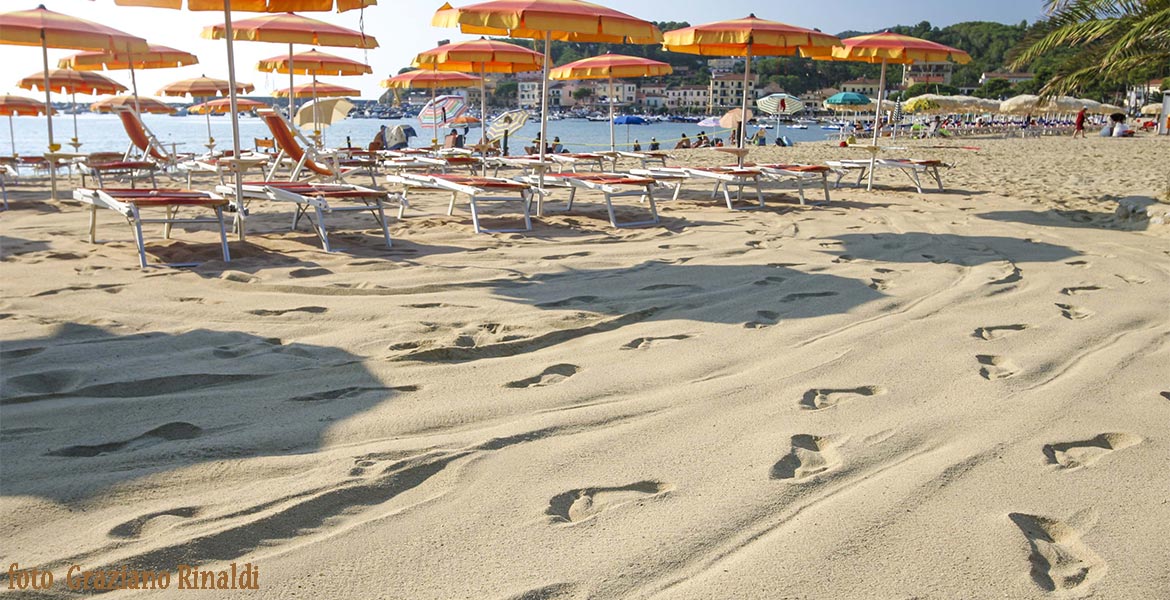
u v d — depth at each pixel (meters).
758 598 1.79
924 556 1.97
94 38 7.50
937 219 7.64
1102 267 5.41
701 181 11.34
